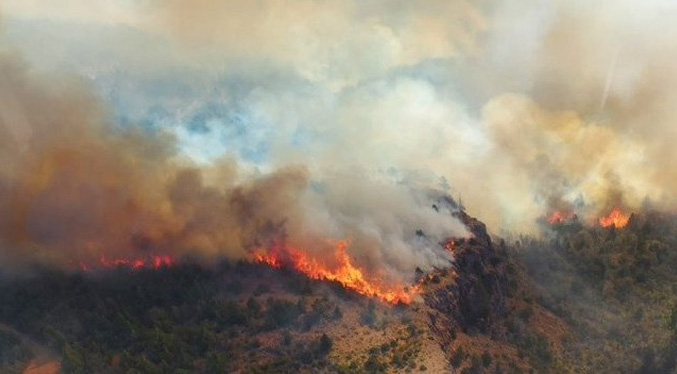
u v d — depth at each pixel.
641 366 132.50
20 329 115.19
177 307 120.25
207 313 118.88
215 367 108.00
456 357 113.81
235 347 112.31
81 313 117.44
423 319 115.06
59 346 112.00
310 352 109.94
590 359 132.12
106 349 112.06
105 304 119.81
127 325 114.88
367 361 107.75
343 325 114.44
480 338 123.75
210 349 112.50
